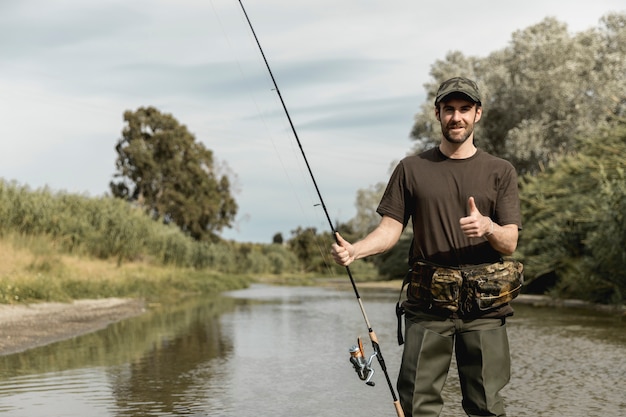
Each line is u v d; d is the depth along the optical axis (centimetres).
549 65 4331
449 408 714
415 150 4881
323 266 7600
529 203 2819
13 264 2205
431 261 399
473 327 395
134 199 5900
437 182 396
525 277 2672
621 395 778
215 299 2798
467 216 386
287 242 9000
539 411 701
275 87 481
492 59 4888
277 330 1509
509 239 380
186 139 6038
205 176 6116
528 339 1287
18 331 1332
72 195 3384
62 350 1141
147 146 5944
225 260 5281
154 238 3869
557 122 4216
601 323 1595
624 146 2414
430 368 399
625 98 4106
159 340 1294
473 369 397
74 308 1848
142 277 2936
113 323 1619
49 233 2850
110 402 748
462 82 393
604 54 4294
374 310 2169
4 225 2677
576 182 2600
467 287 390
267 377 909
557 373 922
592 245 2094
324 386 850
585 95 4225
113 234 3253
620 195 1967
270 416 694
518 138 4184
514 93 4491
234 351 1156
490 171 395
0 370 941
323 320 1777
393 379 903
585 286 2173
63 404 736
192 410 716
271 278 6331
